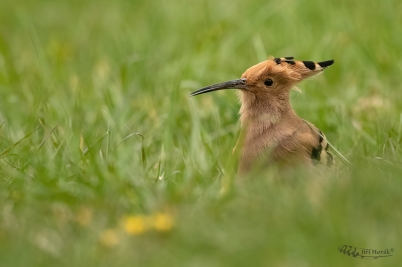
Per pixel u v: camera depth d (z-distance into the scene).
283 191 8.99
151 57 15.20
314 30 16.52
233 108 12.85
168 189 9.62
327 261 7.42
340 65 15.01
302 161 10.02
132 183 9.69
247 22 16.70
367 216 8.20
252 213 8.43
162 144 11.42
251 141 10.40
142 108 13.21
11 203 9.33
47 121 12.23
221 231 8.10
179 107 12.95
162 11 18.39
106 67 15.49
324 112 12.67
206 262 7.58
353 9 16.56
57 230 8.60
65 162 10.37
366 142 11.48
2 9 20.30
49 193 9.40
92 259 7.84
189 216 8.65
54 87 14.08
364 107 12.97
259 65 10.73
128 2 19.81
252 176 9.80
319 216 8.15
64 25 19.25
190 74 14.32
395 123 11.89
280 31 16.66
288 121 10.41
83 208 9.14
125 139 11.03
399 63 14.47
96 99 13.54
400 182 9.00
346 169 10.02
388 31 15.43
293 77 10.62
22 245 8.13
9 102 13.44
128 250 8.00
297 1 17.20
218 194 9.47
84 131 11.93
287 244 7.70
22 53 16.88
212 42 15.66
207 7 17.98
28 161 10.23
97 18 19.19
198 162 10.71
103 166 10.17
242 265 7.46
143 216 8.85
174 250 7.90
